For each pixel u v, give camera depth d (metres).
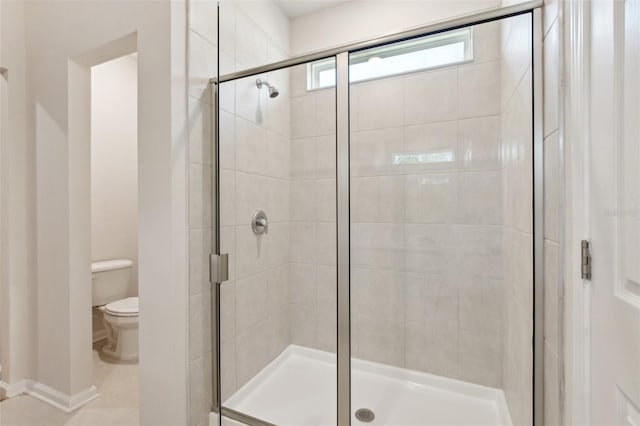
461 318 1.80
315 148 2.05
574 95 0.83
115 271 2.59
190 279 1.40
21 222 1.87
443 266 1.83
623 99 0.65
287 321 2.07
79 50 1.65
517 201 1.37
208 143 1.52
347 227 1.77
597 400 0.75
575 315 0.83
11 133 1.82
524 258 1.25
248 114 1.74
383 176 1.96
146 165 1.39
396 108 1.92
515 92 1.37
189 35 1.41
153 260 1.38
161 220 1.36
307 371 1.97
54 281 1.77
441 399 1.74
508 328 1.58
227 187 1.59
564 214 0.89
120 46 1.57
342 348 1.66
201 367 1.45
